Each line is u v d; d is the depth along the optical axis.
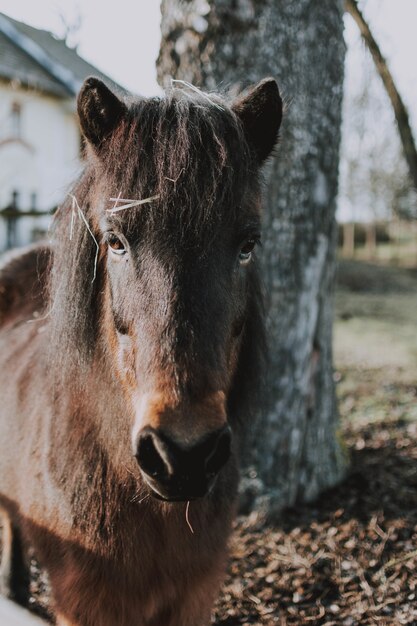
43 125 16.20
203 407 1.30
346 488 3.65
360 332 9.84
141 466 1.34
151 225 1.39
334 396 3.71
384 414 5.32
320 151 3.19
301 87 3.04
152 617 1.91
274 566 2.95
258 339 2.04
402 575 2.84
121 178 1.44
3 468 2.33
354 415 5.32
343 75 3.27
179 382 1.31
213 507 1.91
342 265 19.95
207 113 1.49
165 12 3.14
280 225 3.17
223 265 1.44
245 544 3.13
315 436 3.54
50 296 1.91
